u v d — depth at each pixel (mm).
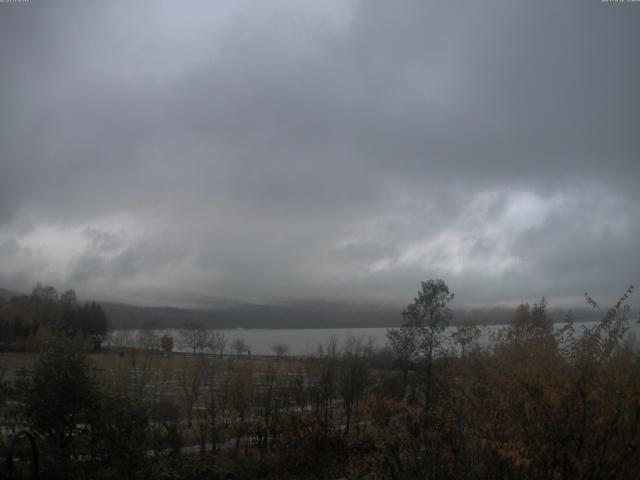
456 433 7961
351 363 22219
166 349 42312
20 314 39500
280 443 16312
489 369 9305
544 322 9742
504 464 7090
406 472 8086
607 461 6957
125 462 10906
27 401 10703
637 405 7047
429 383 15867
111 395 11555
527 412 7371
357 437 15695
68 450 10570
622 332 8039
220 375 22766
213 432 17859
